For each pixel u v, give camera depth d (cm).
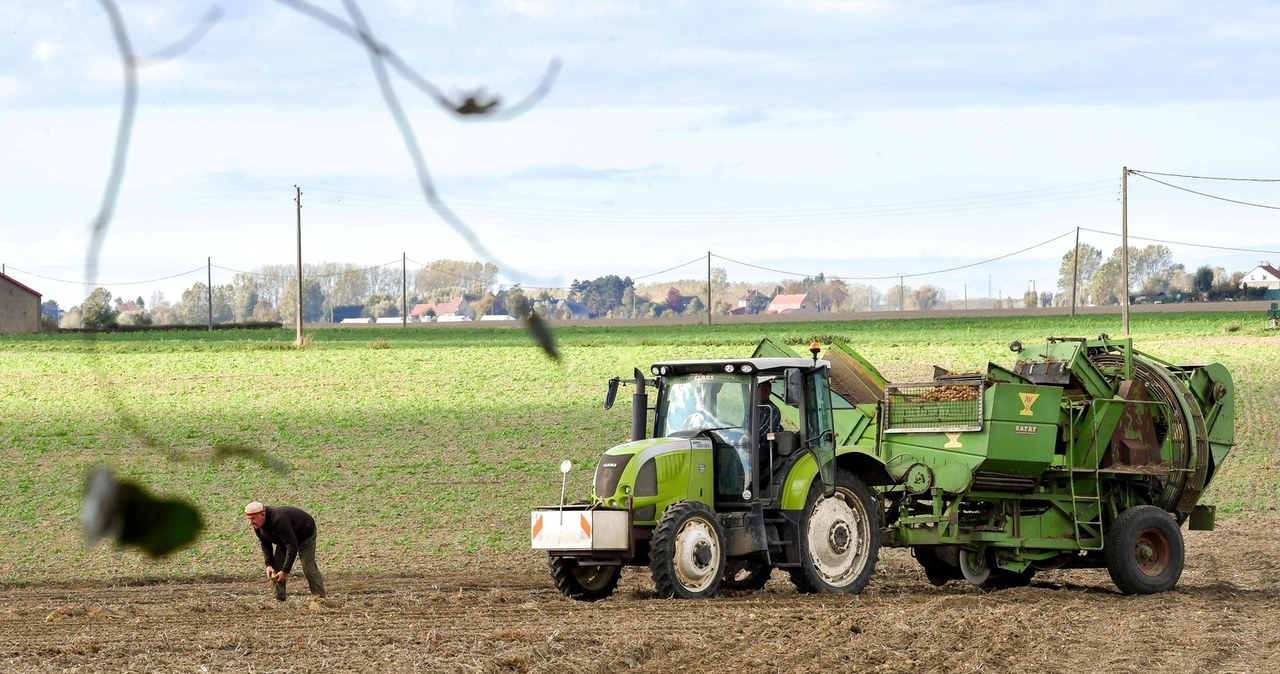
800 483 5616
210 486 10119
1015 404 5781
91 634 4556
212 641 4316
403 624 4738
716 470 5675
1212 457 6347
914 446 6009
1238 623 4775
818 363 5747
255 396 18762
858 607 5103
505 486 10219
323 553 7444
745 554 5594
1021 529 5959
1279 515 8988
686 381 5841
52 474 10944
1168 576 5872
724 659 4056
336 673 3772
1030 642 4341
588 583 5728
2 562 7231
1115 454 6019
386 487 10156
